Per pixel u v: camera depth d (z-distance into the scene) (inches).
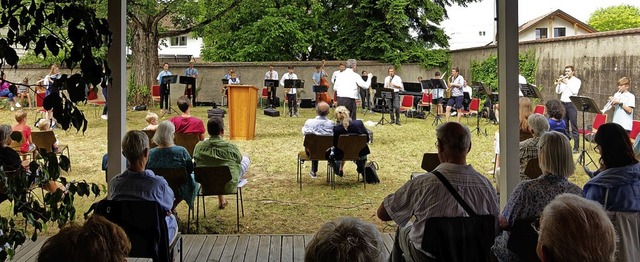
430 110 612.7
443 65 845.8
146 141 137.9
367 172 297.6
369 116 597.6
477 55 729.6
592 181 108.8
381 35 884.6
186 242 184.1
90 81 84.8
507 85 160.2
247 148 394.3
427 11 909.2
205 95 765.9
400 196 112.1
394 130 492.4
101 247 62.4
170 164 190.4
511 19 158.6
